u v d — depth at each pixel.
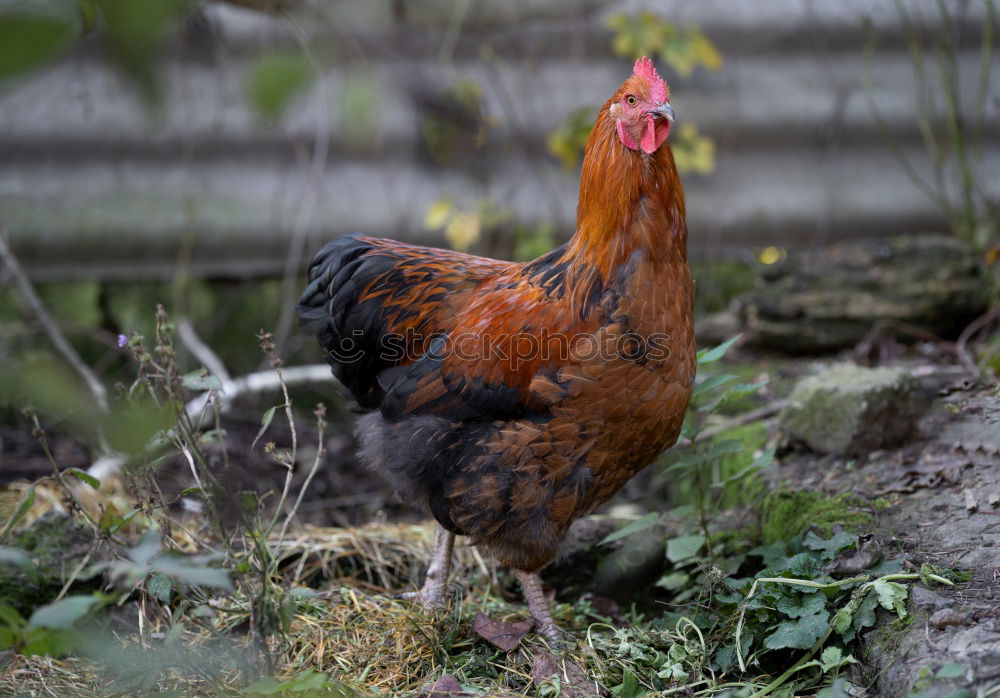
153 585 2.86
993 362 4.78
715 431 4.66
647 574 4.05
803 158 6.66
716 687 3.02
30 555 3.60
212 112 6.11
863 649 2.94
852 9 6.45
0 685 2.93
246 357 6.57
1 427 5.53
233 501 2.68
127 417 1.52
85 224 6.21
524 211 6.62
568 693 3.05
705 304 6.74
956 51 6.48
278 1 3.04
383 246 3.79
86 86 5.98
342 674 3.22
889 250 5.66
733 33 6.49
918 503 3.58
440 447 3.28
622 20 6.14
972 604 2.86
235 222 6.38
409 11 6.13
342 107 1.24
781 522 3.82
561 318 3.09
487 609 3.77
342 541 4.20
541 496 3.24
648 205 3.05
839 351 5.60
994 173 6.57
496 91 6.45
